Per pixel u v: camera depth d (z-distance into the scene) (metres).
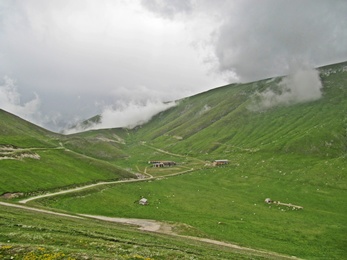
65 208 117.31
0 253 37.56
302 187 196.12
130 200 148.88
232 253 69.06
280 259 74.19
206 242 82.88
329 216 139.25
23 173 148.00
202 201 160.88
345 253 92.38
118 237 62.00
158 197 163.38
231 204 157.38
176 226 102.00
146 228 95.19
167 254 50.22
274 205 159.12
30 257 36.91
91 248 46.88
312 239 104.25
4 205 89.56
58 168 179.88
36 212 84.19
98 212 121.44
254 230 110.94
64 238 50.28
